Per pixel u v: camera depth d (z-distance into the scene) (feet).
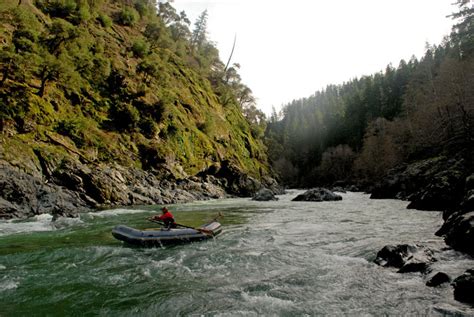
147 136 108.88
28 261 26.53
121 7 201.16
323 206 77.56
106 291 20.17
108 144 91.45
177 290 20.34
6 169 55.67
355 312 16.65
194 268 25.13
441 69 163.22
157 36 185.98
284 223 48.78
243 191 139.74
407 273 22.50
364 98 304.50
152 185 91.81
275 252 29.63
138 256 28.68
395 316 16.01
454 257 24.68
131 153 96.94
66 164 69.26
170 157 108.78
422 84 200.03
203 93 187.73
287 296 19.07
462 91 124.06
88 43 119.24
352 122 297.53
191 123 143.23
